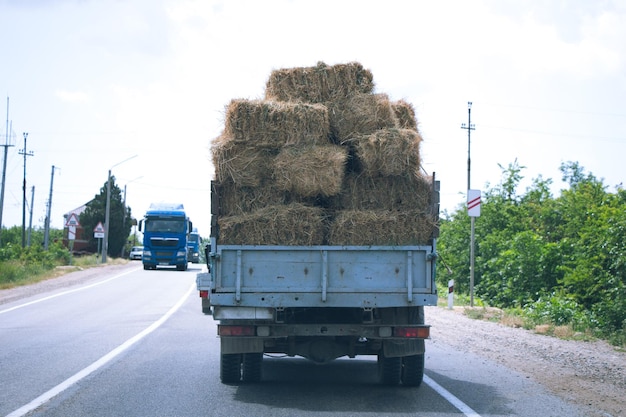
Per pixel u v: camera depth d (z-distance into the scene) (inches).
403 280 329.4
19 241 3085.6
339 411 299.1
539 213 1200.2
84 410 292.5
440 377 389.4
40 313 732.0
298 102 356.5
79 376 372.8
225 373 360.2
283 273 326.0
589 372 407.2
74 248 2687.0
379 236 330.0
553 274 890.1
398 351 338.0
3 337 534.0
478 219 1194.6
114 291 1066.7
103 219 2694.4
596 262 735.1
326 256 326.6
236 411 296.7
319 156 333.1
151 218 1696.6
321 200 346.3
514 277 921.5
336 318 344.2
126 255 3068.4
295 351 348.2
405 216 333.7
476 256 1146.7
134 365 413.7
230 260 326.3
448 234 1252.5
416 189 345.1
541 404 316.8
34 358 432.8
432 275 329.4
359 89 374.0
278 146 342.0
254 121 341.7
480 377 389.4
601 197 1069.8
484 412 299.3
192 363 425.4
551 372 405.4
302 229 327.6
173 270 1723.7
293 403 315.6
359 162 345.7
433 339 554.6
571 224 1040.8
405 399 327.3
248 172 337.7
